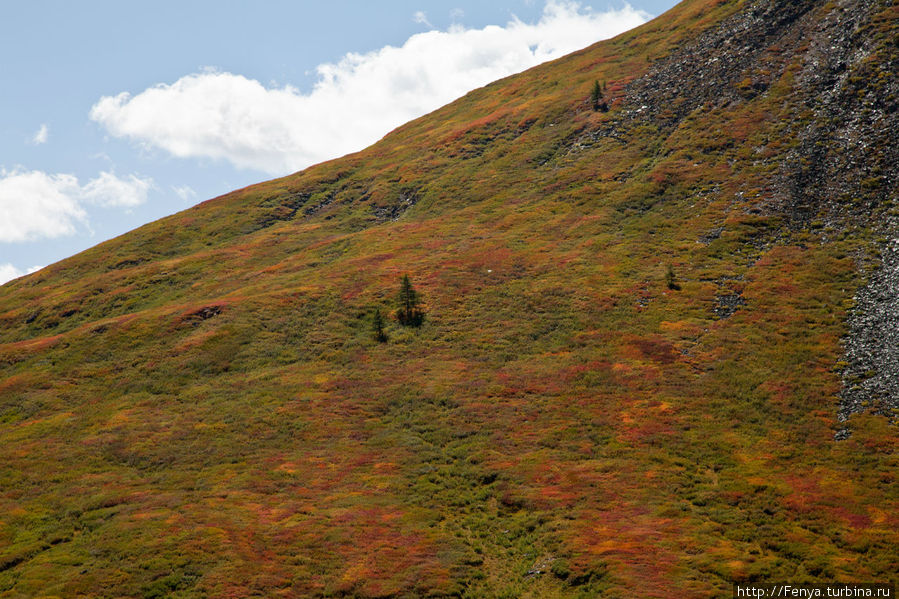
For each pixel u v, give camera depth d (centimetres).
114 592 3588
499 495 4578
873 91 9738
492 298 7988
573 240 9262
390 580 3675
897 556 3519
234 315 8175
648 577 3456
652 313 7081
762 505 4134
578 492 4466
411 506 4525
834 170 8856
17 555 4041
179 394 6638
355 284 8869
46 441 5838
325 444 5478
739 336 6391
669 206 9500
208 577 3694
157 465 5331
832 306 6581
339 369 6869
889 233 7425
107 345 7969
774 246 7938
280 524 4294
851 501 4097
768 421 5150
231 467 5191
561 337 6919
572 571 3619
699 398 5569
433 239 10325
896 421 4875
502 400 5938
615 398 5722
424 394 6178
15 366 7806
